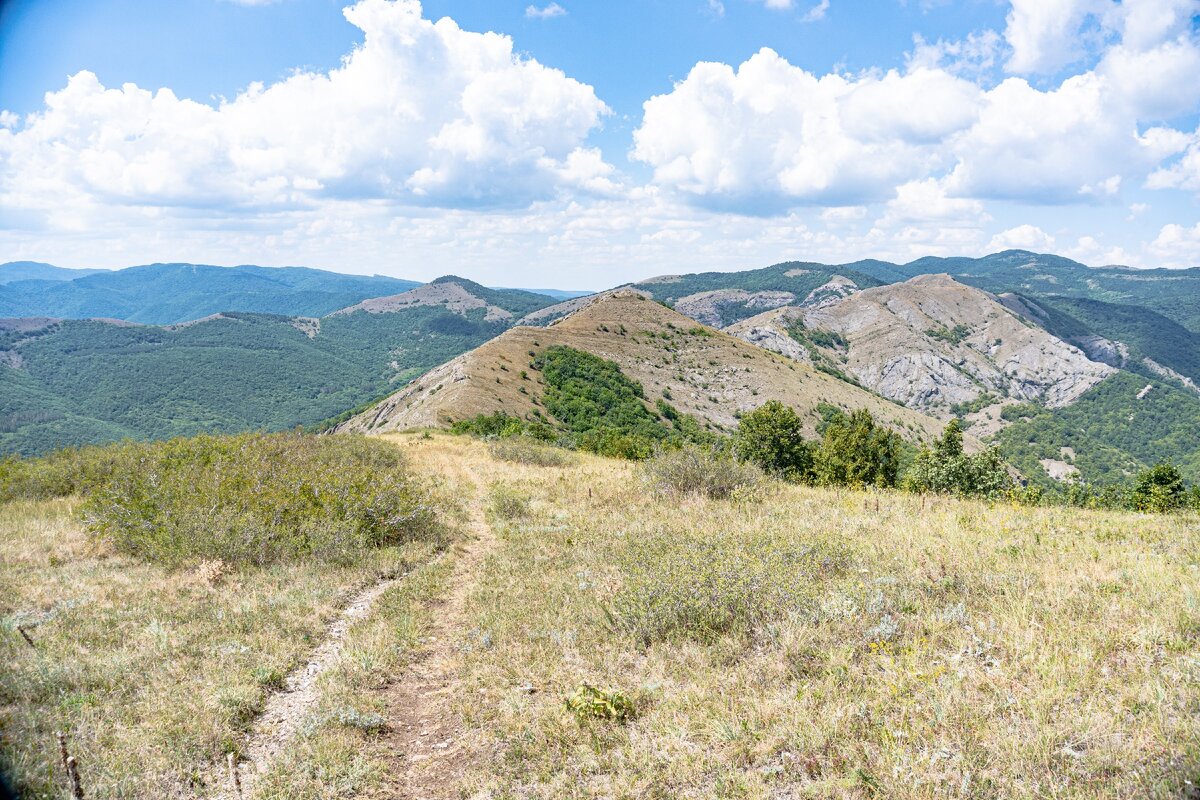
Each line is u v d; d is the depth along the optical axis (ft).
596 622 24.64
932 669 16.75
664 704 17.61
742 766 14.40
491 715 18.79
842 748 14.05
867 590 22.75
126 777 15.02
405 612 28.02
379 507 42.29
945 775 12.58
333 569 34.22
